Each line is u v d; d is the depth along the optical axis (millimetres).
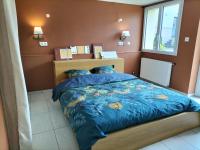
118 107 1945
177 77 3855
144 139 1896
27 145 1618
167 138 2078
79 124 1801
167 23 4059
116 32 4465
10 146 1606
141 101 2135
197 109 2209
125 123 1760
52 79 3973
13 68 1454
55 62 3631
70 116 2062
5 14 1344
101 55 4273
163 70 4086
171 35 3969
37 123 2445
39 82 3852
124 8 4395
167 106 2059
